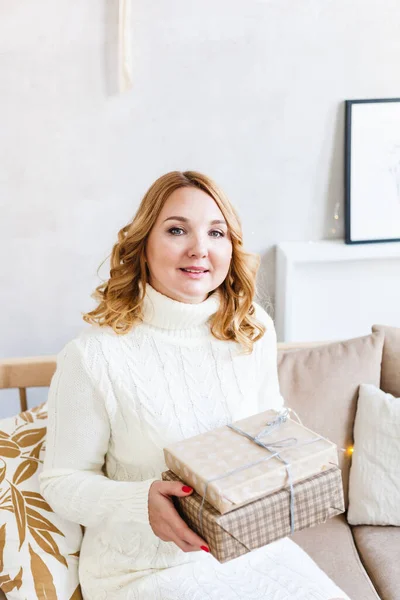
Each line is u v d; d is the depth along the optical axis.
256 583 1.16
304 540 1.56
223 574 1.19
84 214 2.10
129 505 1.11
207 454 1.05
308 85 2.08
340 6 2.02
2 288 2.13
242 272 1.31
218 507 0.96
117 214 2.12
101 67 1.97
